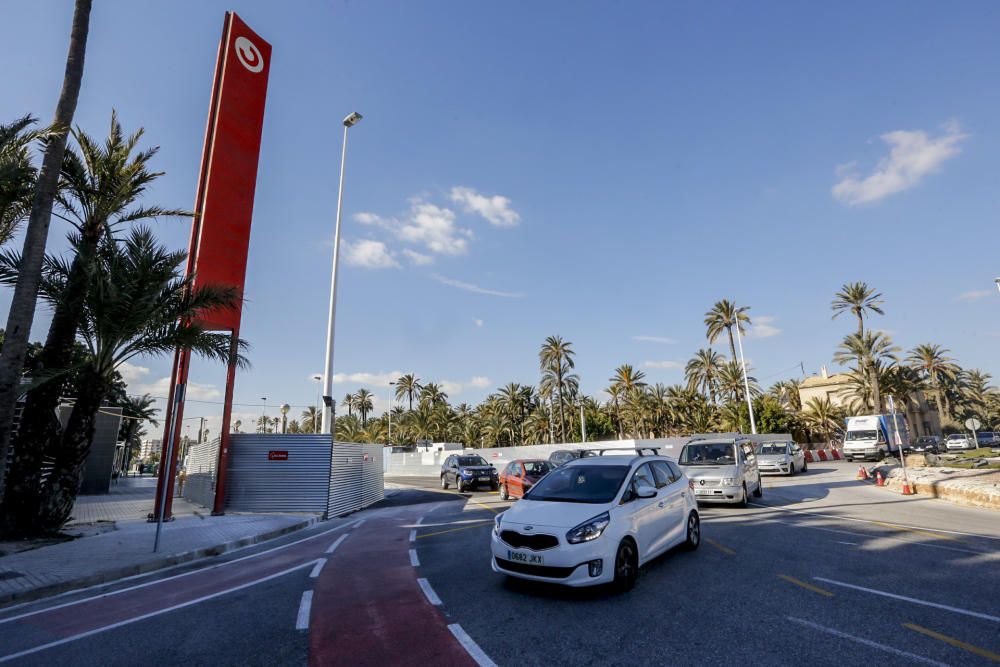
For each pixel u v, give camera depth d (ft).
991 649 13.97
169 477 45.98
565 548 18.86
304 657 14.40
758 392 176.96
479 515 46.57
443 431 271.08
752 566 23.34
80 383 38.50
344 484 55.88
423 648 14.73
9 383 32.53
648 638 15.07
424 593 20.47
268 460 51.98
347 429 279.49
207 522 44.27
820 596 18.75
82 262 37.52
